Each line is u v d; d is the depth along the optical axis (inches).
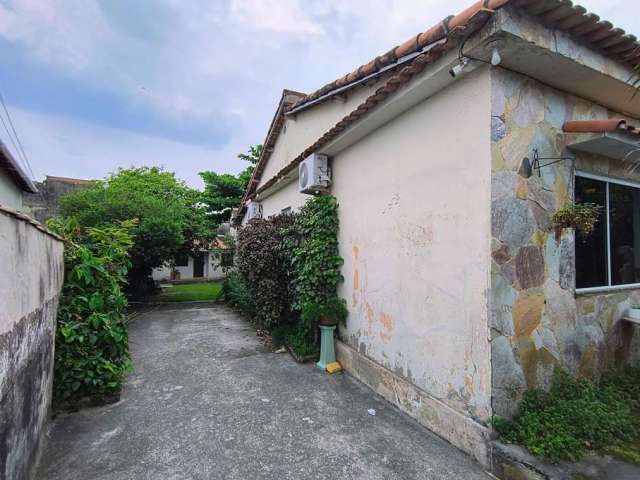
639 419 101.8
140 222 378.3
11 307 71.4
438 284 114.5
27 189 323.9
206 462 98.0
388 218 141.8
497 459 89.4
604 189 125.4
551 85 110.3
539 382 103.7
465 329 103.5
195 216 500.7
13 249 72.9
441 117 113.9
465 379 103.3
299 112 292.8
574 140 111.0
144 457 100.6
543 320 105.8
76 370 130.4
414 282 126.4
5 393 67.6
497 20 81.7
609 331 124.1
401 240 133.6
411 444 106.9
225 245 499.2
